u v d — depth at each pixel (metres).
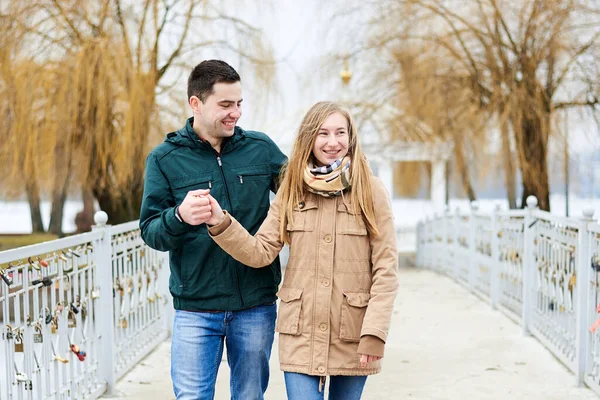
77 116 11.66
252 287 3.43
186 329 3.43
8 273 3.76
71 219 24.88
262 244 3.26
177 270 3.42
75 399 4.79
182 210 3.06
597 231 5.18
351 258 3.22
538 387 5.57
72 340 4.78
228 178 3.46
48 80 11.68
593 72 13.84
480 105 15.00
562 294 6.38
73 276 4.80
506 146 14.20
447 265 14.17
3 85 11.73
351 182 3.21
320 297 3.20
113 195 12.34
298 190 3.30
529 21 13.91
